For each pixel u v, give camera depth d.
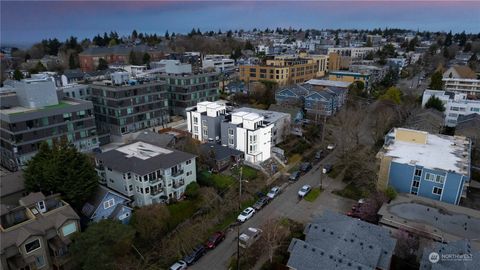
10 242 30.31
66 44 176.00
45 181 38.22
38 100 58.97
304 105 87.81
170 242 39.22
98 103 75.31
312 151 66.81
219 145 60.53
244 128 58.94
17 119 53.59
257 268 35.19
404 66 156.88
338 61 145.75
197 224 42.09
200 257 37.41
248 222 43.62
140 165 43.50
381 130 68.56
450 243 31.64
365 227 34.62
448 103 80.00
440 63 149.38
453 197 41.59
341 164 59.69
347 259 29.42
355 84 105.00
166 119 82.81
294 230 41.06
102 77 101.31
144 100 76.44
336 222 35.09
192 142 59.16
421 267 29.89
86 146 64.50
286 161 61.84
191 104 89.00
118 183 44.53
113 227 33.84
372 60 156.62
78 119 62.38
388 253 31.45
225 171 55.91
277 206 47.28
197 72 96.50
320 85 102.62
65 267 33.72
